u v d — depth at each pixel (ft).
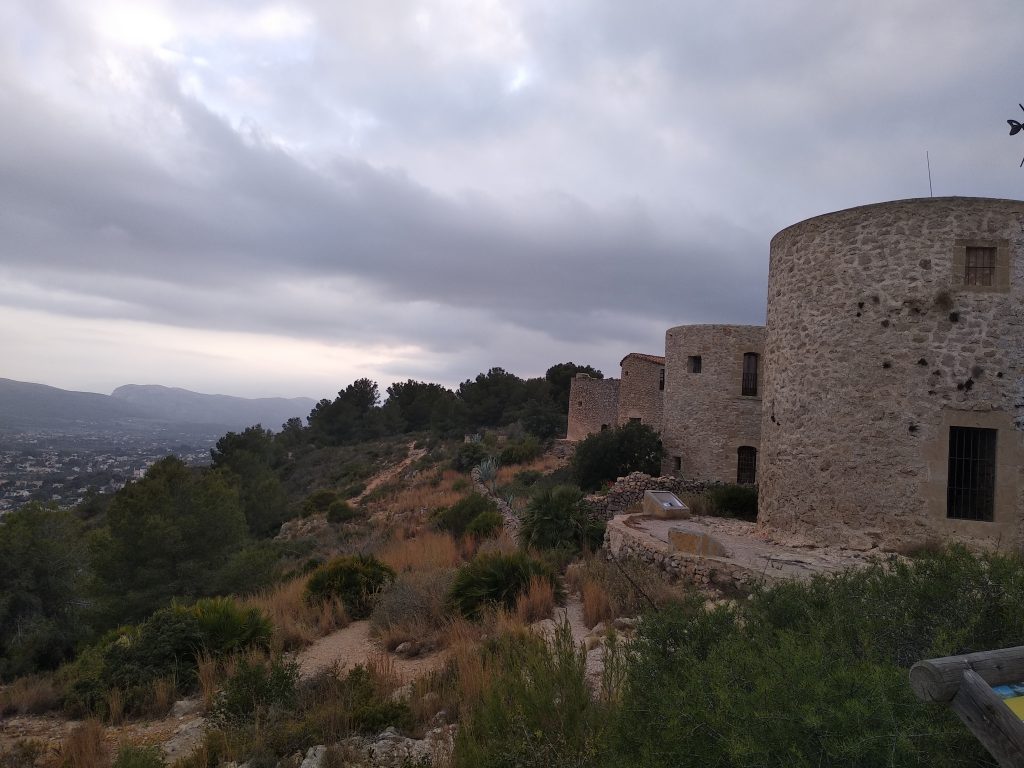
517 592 36.50
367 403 253.03
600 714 15.78
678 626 17.38
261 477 137.08
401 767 17.58
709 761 10.98
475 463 134.62
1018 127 20.03
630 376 123.75
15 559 57.06
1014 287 37.35
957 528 37.06
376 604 41.09
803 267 44.37
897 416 38.93
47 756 24.50
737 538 46.62
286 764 19.90
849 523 40.27
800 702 10.42
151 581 54.80
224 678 30.81
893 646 14.20
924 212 38.83
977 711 8.27
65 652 52.60
